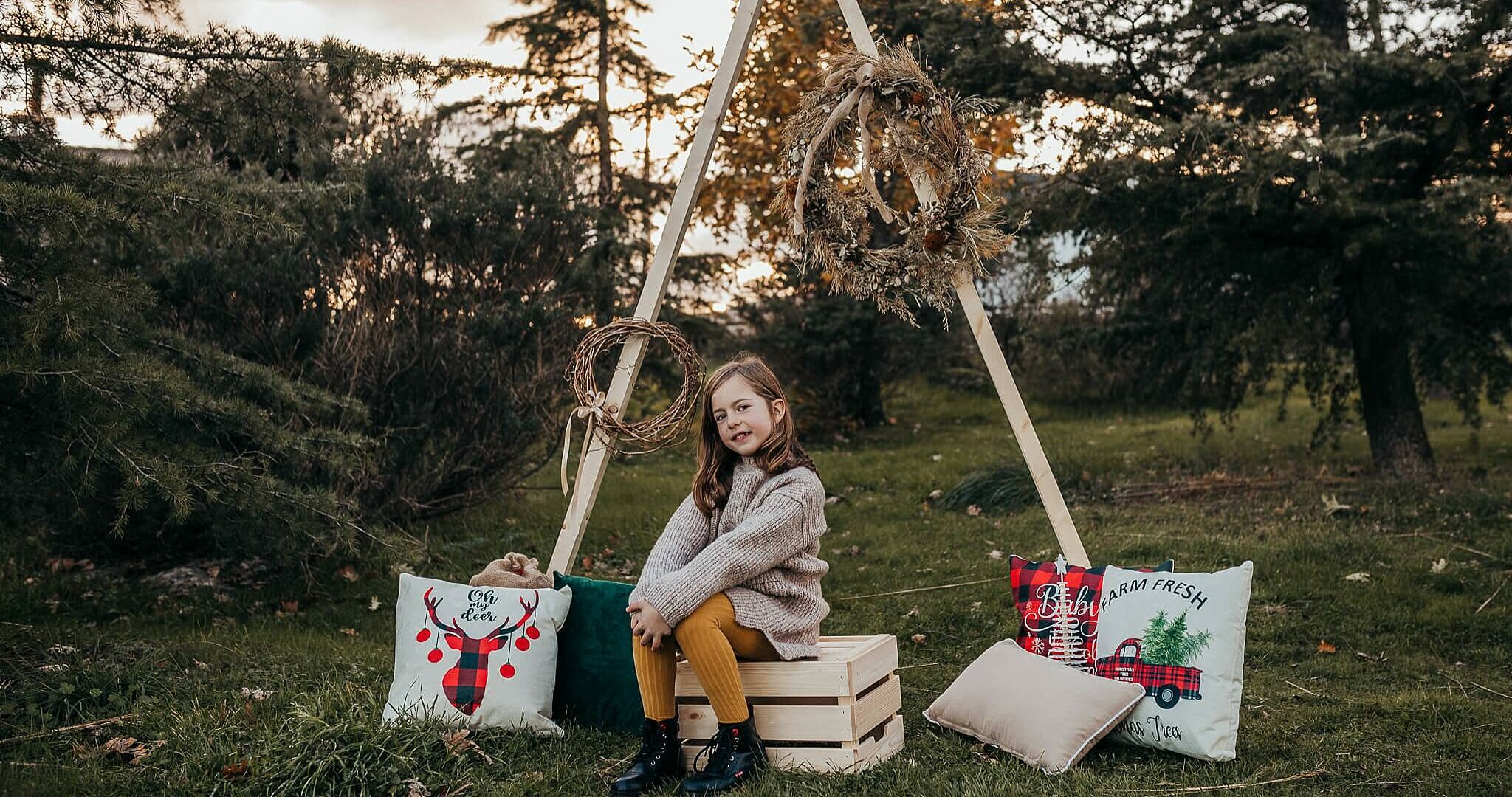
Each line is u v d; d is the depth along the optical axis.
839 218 3.95
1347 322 9.17
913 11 8.52
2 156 4.23
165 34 4.85
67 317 3.71
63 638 4.48
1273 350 8.29
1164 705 3.23
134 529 5.92
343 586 5.91
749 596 3.13
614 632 3.48
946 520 7.51
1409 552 5.88
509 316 6.39
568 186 7.00
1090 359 11.02
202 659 4.27
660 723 3.10
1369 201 7.25
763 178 11.64
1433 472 7.96
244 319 5.95
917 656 4.69
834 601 5.61
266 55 5.02
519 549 6.76
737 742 3.04
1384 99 7.27
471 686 3.37
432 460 6.67
